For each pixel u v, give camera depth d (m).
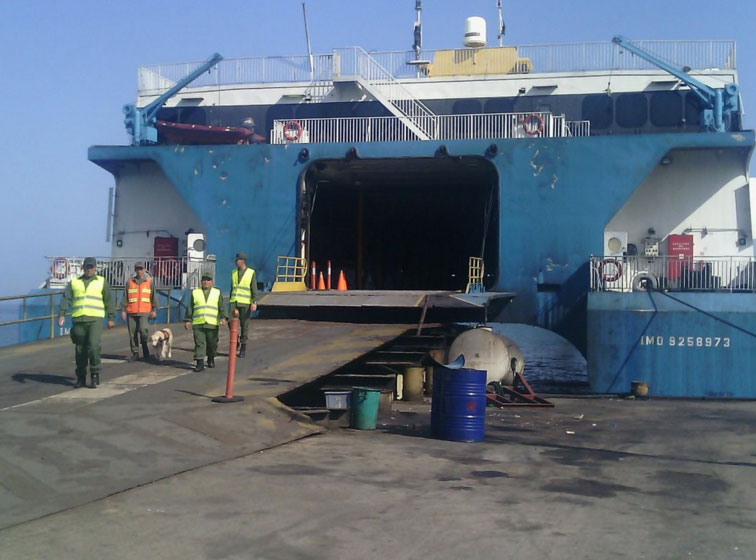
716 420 15.23
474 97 25.73
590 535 7.17
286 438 11.46
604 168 22.42
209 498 8.12
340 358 15.88
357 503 8.09
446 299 20.20
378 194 29.00
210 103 27.02
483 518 7.65
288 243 24.06
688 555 6.65
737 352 19.25
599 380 19.81
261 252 24.14
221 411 11.69
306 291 23.27
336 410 13.21
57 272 23.84
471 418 12.12
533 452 11.38
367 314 21.64
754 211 23.39
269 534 6.99
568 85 25.39
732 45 25.06
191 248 24.16
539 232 22.66
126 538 6.81
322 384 15.68
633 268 23.00
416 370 17.94
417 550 6.65
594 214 22.42
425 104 25.92
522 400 17.52
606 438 12.94
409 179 26.47
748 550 6.80
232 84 27.00
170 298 22.25
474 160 23.61
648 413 16.28
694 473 10.07
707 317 19.41
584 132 25.05
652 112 24.98
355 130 26.00
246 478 9.02
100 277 13.59
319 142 25.34
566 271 22.45
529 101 25.53
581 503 8.34
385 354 19.05
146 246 26.69
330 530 7.14
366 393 13.01
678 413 16.31
